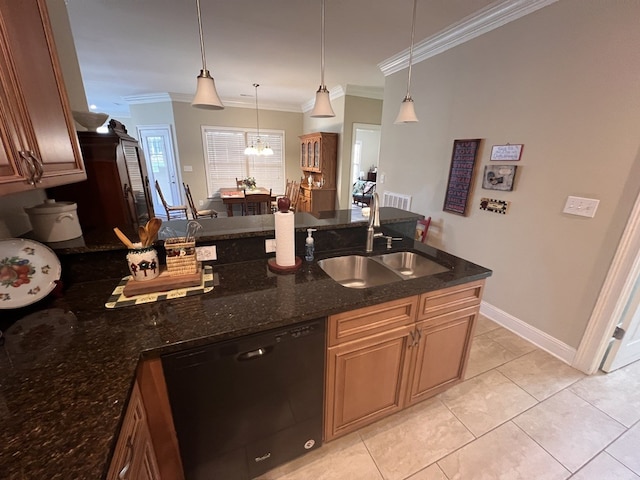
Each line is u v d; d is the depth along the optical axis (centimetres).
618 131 158
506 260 230
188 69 396
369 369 132
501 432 151
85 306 109
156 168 652
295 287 127
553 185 192
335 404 130
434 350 149
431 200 298
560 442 146
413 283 133
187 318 102
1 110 76
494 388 178
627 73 151
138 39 292
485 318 253
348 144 512
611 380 184
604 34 158
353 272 178
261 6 221
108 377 75
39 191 149
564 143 183
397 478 130
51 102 103
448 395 174
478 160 241
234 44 302
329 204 551
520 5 195
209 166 659
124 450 69
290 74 414
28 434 60
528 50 196
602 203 169
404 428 153
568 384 181
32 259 108
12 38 83
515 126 210
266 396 111
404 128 326
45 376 76
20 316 103
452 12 220
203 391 98
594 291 179
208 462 110
